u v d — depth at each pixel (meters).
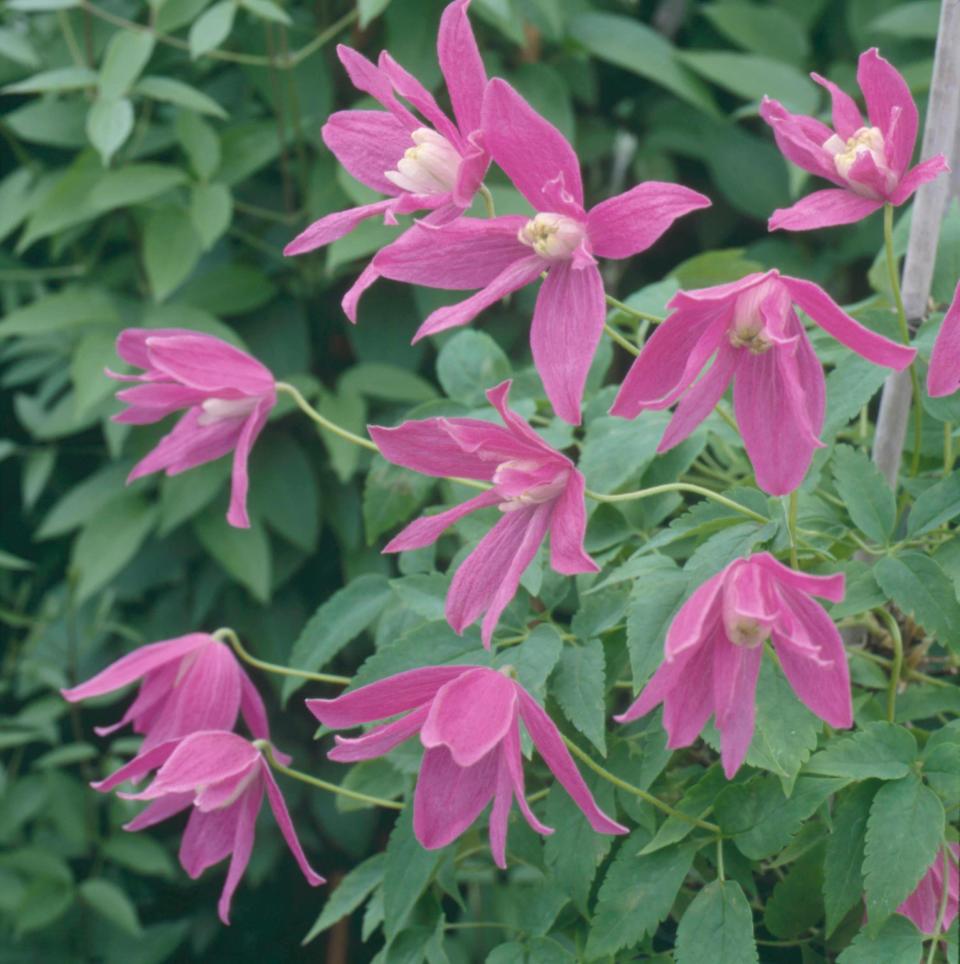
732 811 0.77
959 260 0.83
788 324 0.73
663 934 0.84
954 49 0.79
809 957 0.80
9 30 1.19
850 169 0.75
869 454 0.87
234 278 1.18
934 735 0.77
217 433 0.83
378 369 1.14
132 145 1.19
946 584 0.77
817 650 0.71
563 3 1.22
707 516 0.78
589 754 0.80
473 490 0.85
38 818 1.33
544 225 0.73
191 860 0.82
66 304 1.14
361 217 0.76
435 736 0.73
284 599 1.26
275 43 1.18
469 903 1.09
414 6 1.11
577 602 0.87
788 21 1.28
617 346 1.22
